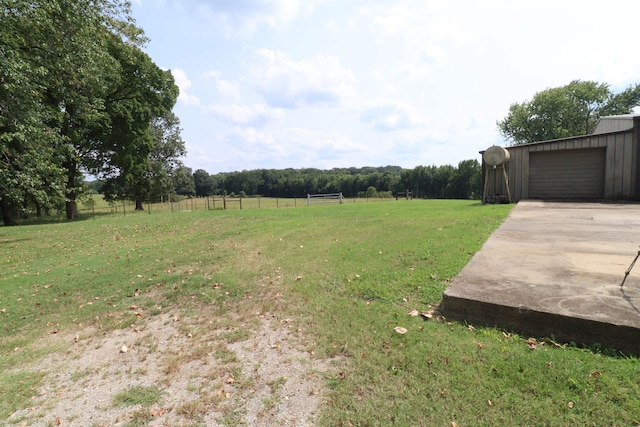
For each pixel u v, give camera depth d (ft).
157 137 112.88
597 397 6.07
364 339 9.20
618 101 105.91
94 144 71.20
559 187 35.83
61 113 46.11
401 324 9.77
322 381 7.63
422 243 18.72
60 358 10.25
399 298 11.75
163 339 10.85
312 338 9.69
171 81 82.07
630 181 31.63
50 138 36.11
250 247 23.25
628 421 5.51
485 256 13.51
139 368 9.18
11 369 9.77
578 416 5.73
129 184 88.43
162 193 116.67
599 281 9.91
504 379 6.86
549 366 7.03
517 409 6.06
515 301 8.90
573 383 6.47
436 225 24.45
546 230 18.19
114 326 12.28
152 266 20.27
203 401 7.39
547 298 8.93
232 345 9.87
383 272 14.57
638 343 7.09
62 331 12.34
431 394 6.72
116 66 49.78
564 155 35.32
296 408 6.84
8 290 17.58
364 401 6.78
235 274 16.93
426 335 8.92
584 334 7.70
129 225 42.42
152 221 45.14
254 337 10.23
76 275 19.65
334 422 6.31
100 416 7.25
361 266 15.87
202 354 9.52
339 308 11.50
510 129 126.62
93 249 28.32
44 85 36.83
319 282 14.39
